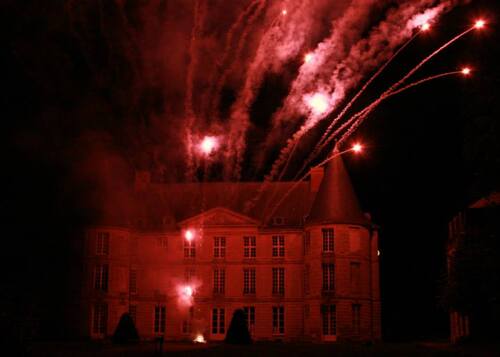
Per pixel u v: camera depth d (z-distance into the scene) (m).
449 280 36.69
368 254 59.31
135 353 37.31
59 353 36.31
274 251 62.53
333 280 57.69
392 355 34.22
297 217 63.00
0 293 20.17
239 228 63.12
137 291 63.16
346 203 59.00
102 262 60.38
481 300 35.00
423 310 67.06
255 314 61.38
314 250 58.78
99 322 59.44
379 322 58.56
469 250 33.62
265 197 65.12
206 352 38.06
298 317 60.78
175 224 64.12
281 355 35.28
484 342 37.66
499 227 30.80
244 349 41.44
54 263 59.28
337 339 56.25
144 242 64.31
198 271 62.75
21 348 19.91
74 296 59.47
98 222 60.84
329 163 60.75
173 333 61.81
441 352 35.44
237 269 62.44
